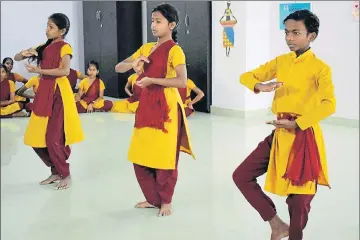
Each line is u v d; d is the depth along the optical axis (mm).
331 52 6094
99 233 2736
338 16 5977
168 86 2812
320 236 2670
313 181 2221
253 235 2699
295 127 2186
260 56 6711
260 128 5867
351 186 3561
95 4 8609
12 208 3137
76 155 4535
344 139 5258
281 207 3176
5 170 4051
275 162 2285
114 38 8336
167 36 2865
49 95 3410
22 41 8555
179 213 3055
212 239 2645
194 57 7184
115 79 8461
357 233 2707
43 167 4164
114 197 3369
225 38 6734
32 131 3477
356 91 5930
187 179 3777
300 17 2193
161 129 2879
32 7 8594
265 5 6672
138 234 2723
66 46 3385
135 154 2967
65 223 2887
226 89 6840
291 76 2238
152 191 3039
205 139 5238
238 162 4270
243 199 3312
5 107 6477
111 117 6617
